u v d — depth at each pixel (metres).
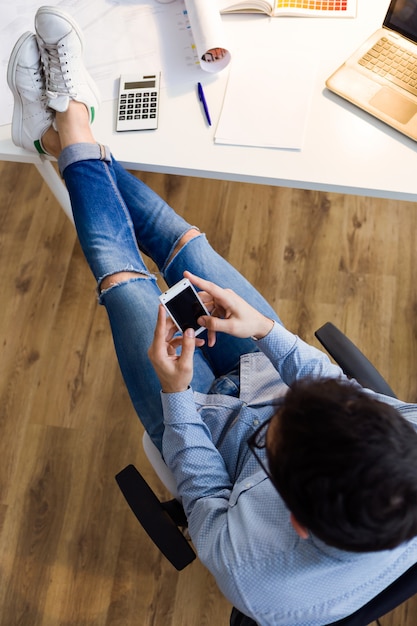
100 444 1.90
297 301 2.03
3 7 1.52
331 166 1.35
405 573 0.94
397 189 1.33
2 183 2.24
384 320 1.99
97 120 1.43
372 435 0.68
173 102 1.42
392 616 1.67
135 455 1.88
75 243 2.14
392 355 1.95
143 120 1.40
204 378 1.32
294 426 0.72
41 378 1.98
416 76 1.37
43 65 1.40
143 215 1.49
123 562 1.78
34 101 1.41
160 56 1.45
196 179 2.20
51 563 1.79
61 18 1.36
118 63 1.45
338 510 0.69
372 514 0.68
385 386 1.19
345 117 1.38
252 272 2.07
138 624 1.72
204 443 1.11
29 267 2.12
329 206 2.14
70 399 1.95
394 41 1.40
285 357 1.16
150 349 1.06
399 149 1.35
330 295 2.03
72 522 1.82
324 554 0.85
